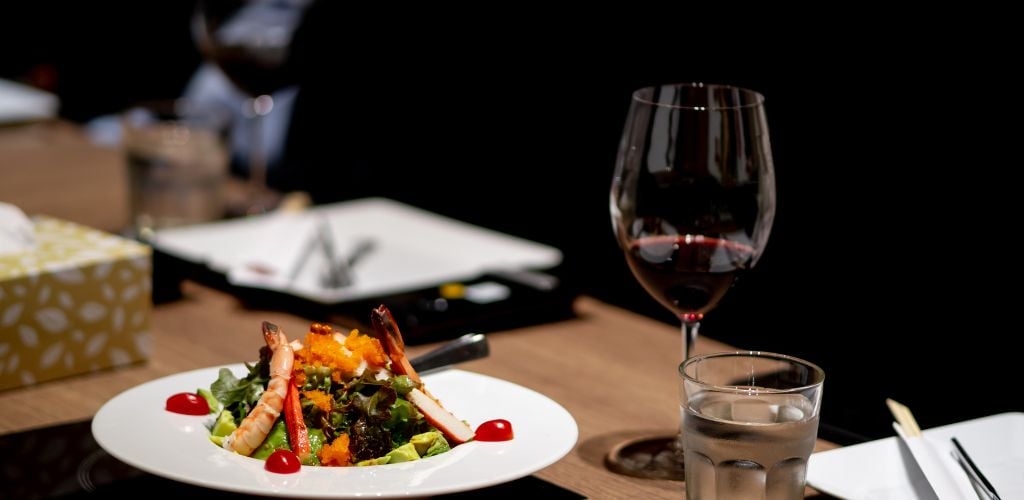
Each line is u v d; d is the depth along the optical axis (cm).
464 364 128
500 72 372
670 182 99
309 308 142
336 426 88
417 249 168
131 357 126
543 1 356
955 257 280
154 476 99
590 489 97
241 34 206
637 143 100
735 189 98
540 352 133
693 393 85
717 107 103
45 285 119
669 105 99
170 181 186
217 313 145
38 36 460
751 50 312
